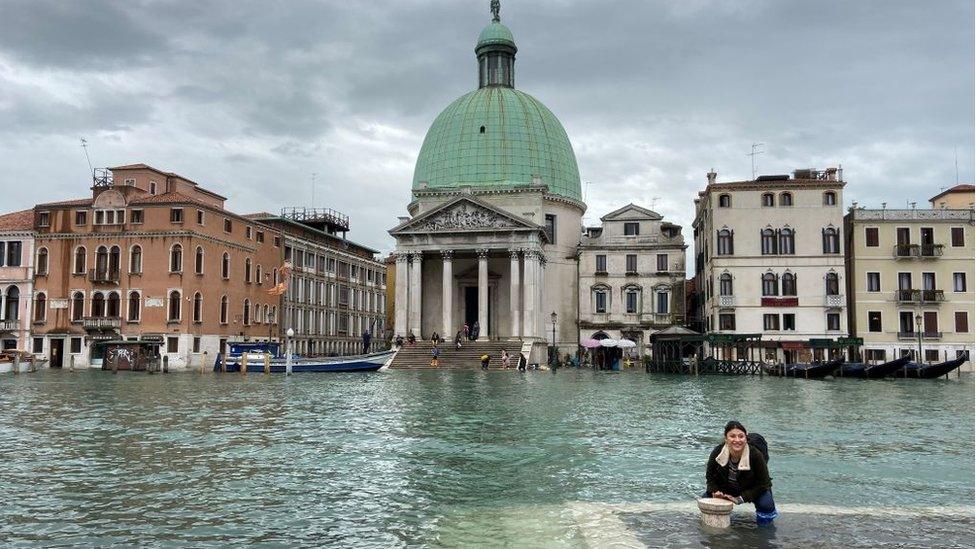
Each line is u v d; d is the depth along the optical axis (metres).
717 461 11.52
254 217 86.06
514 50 98.06
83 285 67.50
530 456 17.78
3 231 69.19
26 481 14.88
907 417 26.98
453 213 79.75
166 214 66.25
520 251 78.12
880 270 70.44
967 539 10.34
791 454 18.39
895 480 15.18
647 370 68.50
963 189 76.25
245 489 14.21
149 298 66.00
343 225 101.50
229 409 28.48
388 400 32.75
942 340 69.38
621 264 83.19
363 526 11.58
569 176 94.12
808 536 10.42
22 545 10.71
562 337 88.00
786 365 59.47
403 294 80.25
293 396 34.91
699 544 9.99
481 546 10.41
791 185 70.38
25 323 68.19
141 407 29.23
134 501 13.24
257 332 76.31
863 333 70.06
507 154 90.56
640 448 19.03
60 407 29.11
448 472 15.84
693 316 95.06
